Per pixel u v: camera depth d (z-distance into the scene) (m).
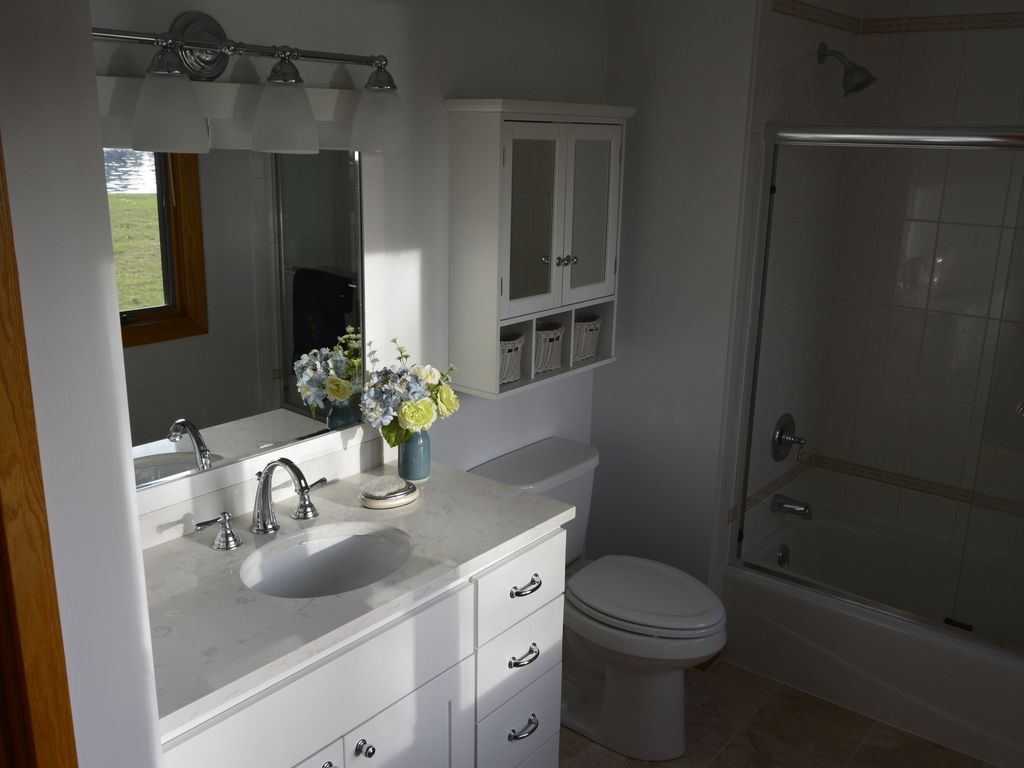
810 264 3.23
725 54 2.73
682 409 3.07
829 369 3.51
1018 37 3.01
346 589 2.03
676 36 2.82
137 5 1.74
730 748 2.69
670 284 3.01
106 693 1.11
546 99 2.77
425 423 2.15
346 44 2.14
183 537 1.98
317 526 2.04
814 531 3.49
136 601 1.12
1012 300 3.04
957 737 2.71
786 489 3.38
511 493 2.25
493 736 2.12
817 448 3.53
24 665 1.00
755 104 2.74
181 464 1.97
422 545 1.97
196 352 1.96
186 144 1.74
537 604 2.17
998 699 2.62
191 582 1.79
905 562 3.34
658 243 3.01
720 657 3.17
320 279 2.19
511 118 2.35
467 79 2.48
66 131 0.96
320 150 2.13
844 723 2.82
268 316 2.09
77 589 1.05
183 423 1.97
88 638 1.07
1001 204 3.02
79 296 1.00
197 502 2.00
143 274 1.84
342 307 2.26
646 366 3.13
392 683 1.79
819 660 2.94
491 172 2.37
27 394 0.95
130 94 1.76
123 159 1.77
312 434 2.24
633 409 3.20
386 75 2.12
